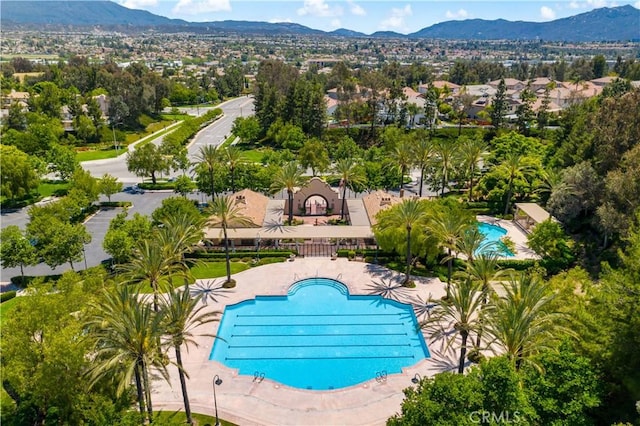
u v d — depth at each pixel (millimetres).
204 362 46406
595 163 71938
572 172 71750
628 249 39188
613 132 68688
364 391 42562
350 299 58375
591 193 69062
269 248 71188
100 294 40188
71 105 151000
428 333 50719
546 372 30406
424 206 62344
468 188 98688
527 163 86750
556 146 101125
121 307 34188
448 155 87250
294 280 62125
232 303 56562
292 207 80688
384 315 55125
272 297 58469
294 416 39562
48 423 33812
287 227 72562
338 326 53188
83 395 32156
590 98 139750
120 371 33406
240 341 50594
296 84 148500
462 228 54781
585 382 29094
